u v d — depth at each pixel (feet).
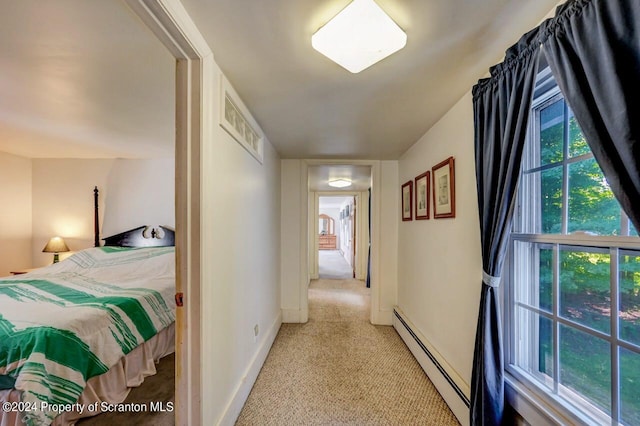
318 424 5.31
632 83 2.23
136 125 7.93
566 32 2.73
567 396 3.42
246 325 6.19
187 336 3.96
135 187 12.14
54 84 5.39
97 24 3.60
